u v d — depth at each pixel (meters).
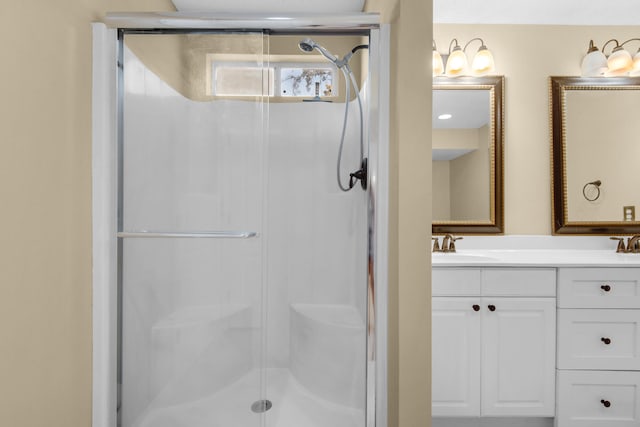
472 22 2.19
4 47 0.89
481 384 1.65
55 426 1.10
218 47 1.34
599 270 1.62
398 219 1.21
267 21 1.31
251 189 1.35
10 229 0.92
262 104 1.34
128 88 1.34
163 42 1.34
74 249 1.19
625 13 2.10
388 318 1.35
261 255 1.35
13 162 0.93
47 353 1.06
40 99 1.02
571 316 1.63
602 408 1.62
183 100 1.35
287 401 1.71
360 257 1.71
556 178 2.17
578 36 2.18
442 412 1.65
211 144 1.35
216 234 1.35
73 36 1.17
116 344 1.36
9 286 0.92
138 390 1.37
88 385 1.29
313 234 2.01
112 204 1.34
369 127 1.38
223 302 1.36
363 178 1.66
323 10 1.98
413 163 1.20
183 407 1.37
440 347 1.66
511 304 1.64
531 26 2.19
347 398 1.63
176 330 1.37
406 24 1.19
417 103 1.19
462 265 1.65
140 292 1.37
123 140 1.35
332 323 1.72
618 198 2.18
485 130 2.18
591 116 2.19
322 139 2.05
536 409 1.63
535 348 1.64
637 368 1.60
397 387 1.23
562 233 2.17
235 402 1.36
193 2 1.92
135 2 1.54
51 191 1.07
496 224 2.18
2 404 0.90
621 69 2.08
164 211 1.36
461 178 2.19
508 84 2.19
